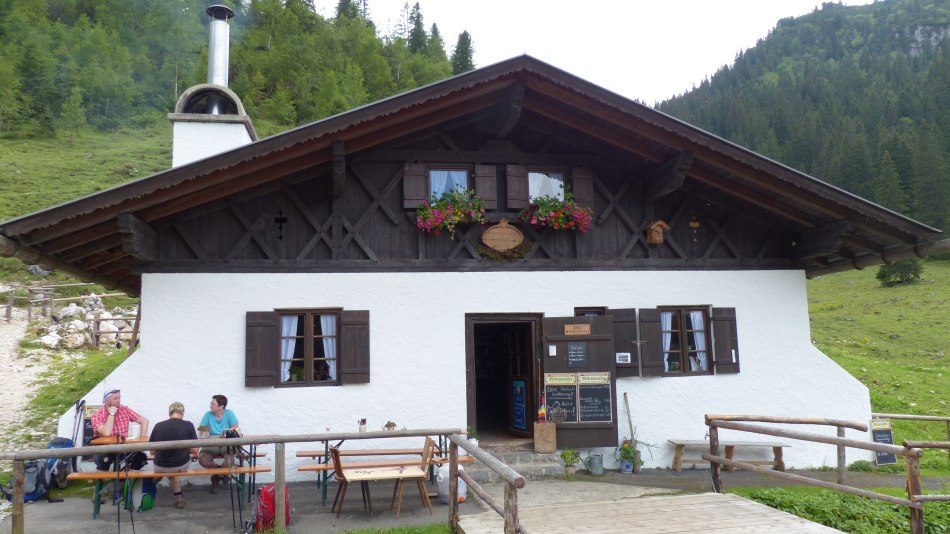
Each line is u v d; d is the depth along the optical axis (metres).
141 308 9.19
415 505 7.68
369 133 9.27
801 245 11.04
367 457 9.35
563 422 9.97
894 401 16.25
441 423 9.70
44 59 64.56
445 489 7.74
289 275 9.60
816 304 37.06
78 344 19.39
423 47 101.00
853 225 9.96
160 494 8.21
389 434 6.75
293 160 9.20
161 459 7.34
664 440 10.35
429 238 10.16
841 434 9.12
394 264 9.91
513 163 10.55
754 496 8.06
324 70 77.44
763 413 10.66
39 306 23.08
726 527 6.26
